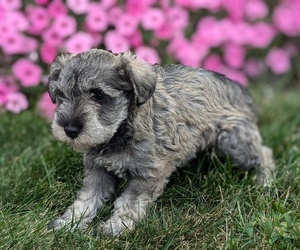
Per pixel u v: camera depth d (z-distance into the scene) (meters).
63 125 0.82
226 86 1.00
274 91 1.60
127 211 0.87
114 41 1.27
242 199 0.92
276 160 1.10
